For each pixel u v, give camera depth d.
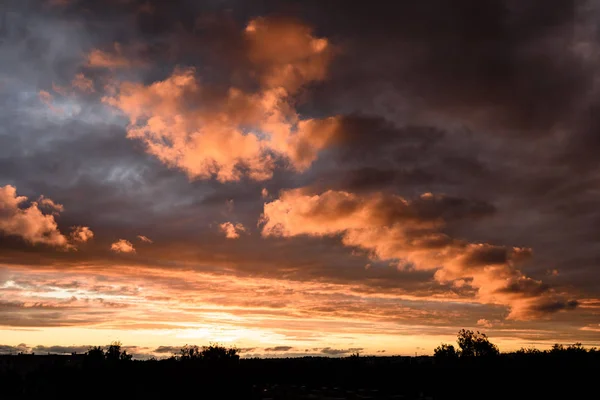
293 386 72.44
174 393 48.16
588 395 48.28
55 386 48.88
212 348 52.88
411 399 51.09
